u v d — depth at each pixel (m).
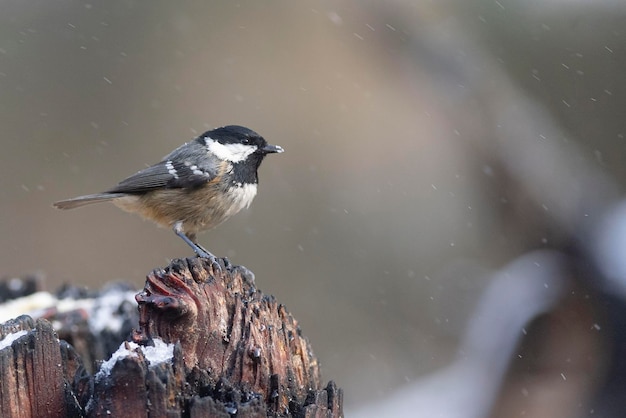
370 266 14.67
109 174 15.68
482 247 13.36
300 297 14.27
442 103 12.31
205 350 4.63
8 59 16.81
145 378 4.09
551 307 9.05
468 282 13.74
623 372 8.62
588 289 8.95
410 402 10.89
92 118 16.39
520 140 10.72
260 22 16.41
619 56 12.80
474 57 11.89
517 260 10.10
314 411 4.75
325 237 15.00
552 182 9.98
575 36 13.09
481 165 11.26
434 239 14.77
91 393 4.41
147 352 4.39
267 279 14.56
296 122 15.72
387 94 14.99
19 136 16.08
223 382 4.42
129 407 4.09
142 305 4.57
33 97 16.53
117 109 16.44
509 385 9.16
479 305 10.30
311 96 15.80
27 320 4.83
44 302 7.83
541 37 13.14
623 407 8.52
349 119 15.65
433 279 14.20
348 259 14.82
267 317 5.00
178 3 16.98
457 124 11.77
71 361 4.75
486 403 9.29
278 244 14.95
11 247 14.70
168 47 16.72
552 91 12.84
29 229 14.98
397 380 13.00
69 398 4.43
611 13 13.11
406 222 14.98
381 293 14.45
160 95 16.41
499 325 9.51
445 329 13.72
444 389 10.95
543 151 10.51
